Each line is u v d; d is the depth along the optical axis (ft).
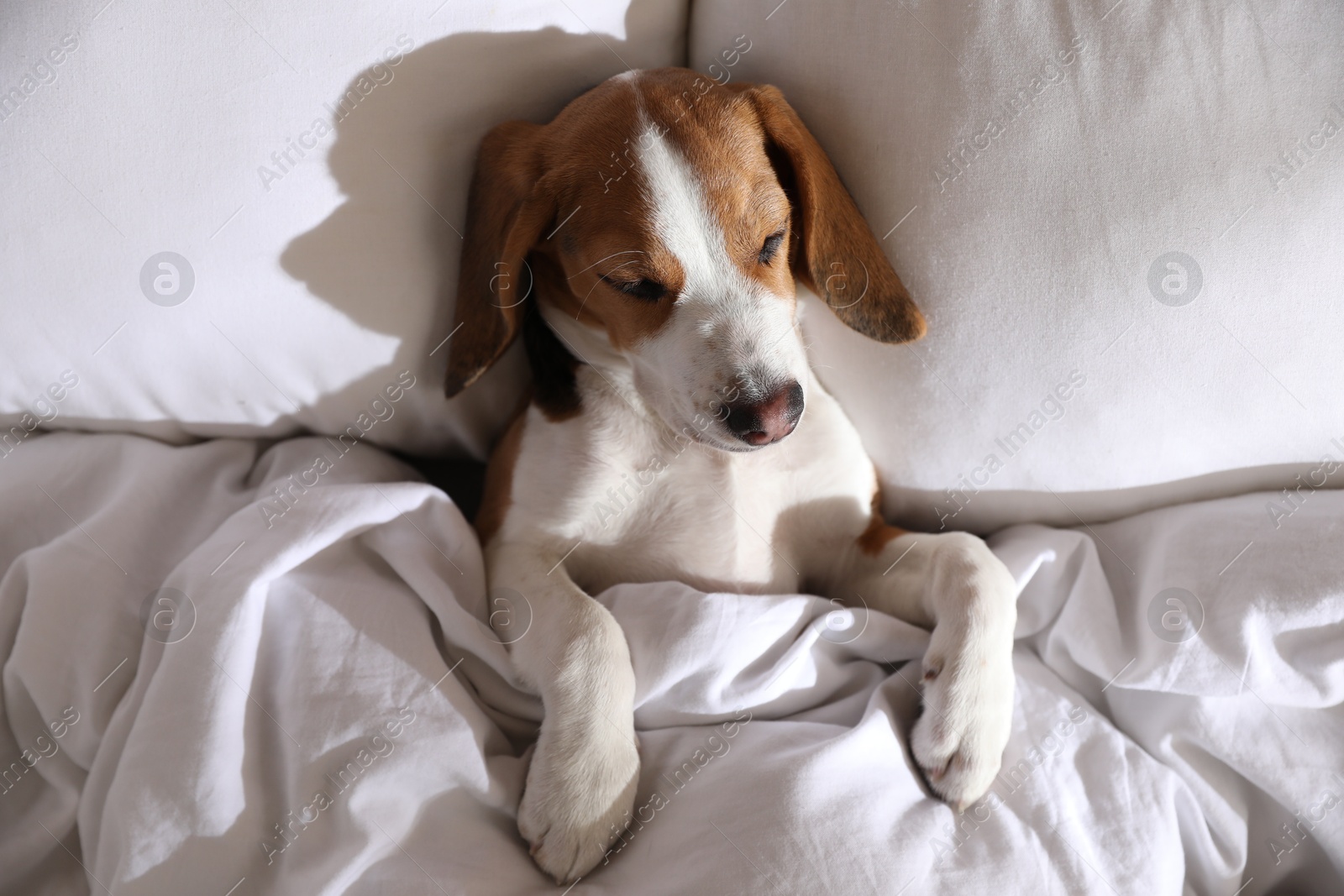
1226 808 4.04
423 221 4.39
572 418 4.71
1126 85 4.00
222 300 4.25
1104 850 3.76
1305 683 3.90
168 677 3.65
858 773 3.69
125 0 3.89
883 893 3.38
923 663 4.07
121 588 4.12
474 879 3.51
